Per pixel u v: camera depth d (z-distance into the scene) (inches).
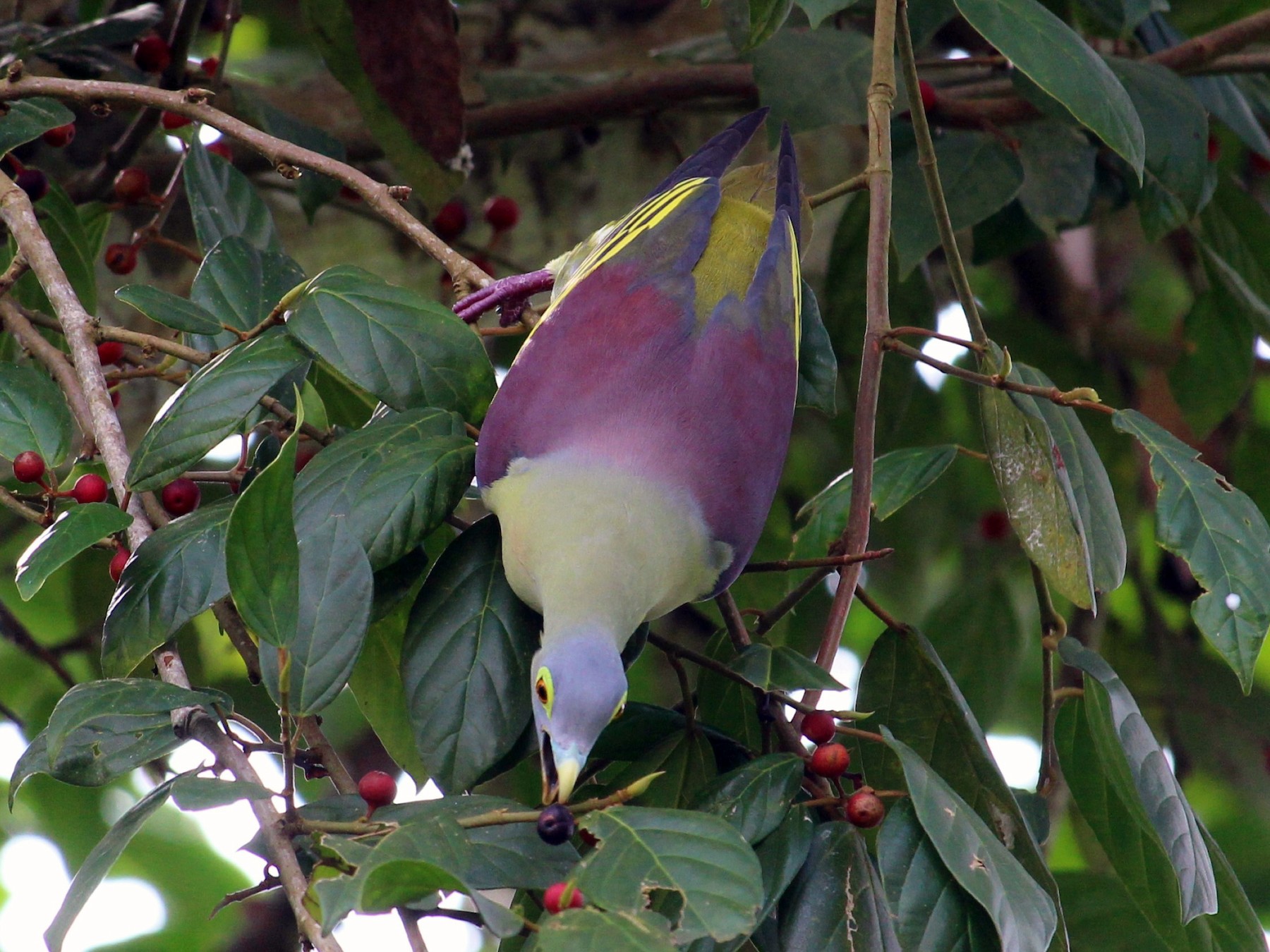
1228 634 268.1
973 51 483.2
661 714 278.4
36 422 286.4
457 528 310.5
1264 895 531.5
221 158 360.2
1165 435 284.2
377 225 530.3
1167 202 415.5
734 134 363.3
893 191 392.2
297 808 230.4
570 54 542.6
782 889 237.3
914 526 530.0
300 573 238.5
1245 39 415.5
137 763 236.7
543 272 359.9
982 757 274.5
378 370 276.4
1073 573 305.9
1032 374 318.0
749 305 318.7
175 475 257.9
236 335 296.5
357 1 375.6
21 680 519.2
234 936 542.6
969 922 235.1
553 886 210.5
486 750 259.4
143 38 426.0
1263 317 429.1
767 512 312.2
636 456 290.7
